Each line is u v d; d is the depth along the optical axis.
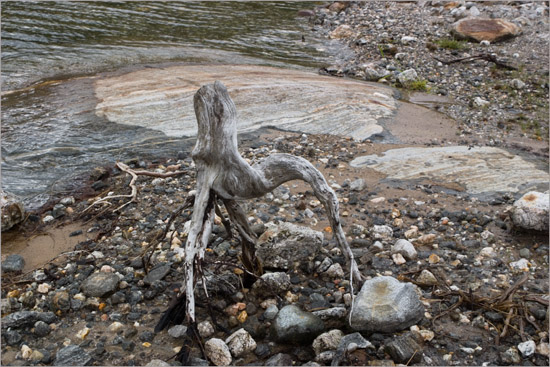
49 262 2.29
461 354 1.90
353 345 1.86
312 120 3.51
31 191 2.72
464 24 5.21
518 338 1.96
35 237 2.44
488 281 2.21
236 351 1.88
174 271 2.22
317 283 2.17
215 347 1.86
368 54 4.92
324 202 1.97
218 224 2.48
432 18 5.86
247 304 2.07
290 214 2.58
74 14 5.61
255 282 2.13
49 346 1.90
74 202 2.67
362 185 2.78
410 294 1.99
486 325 2.00
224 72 4.12
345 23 5.88
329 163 3.03
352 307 1.96
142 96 3.63
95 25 5.31
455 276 2.23
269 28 5.68
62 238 2.44
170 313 1.98
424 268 2.24
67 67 4.19
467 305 2.08
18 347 1.91
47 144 3.09
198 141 1.90
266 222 2.51
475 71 4.45
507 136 3.42
